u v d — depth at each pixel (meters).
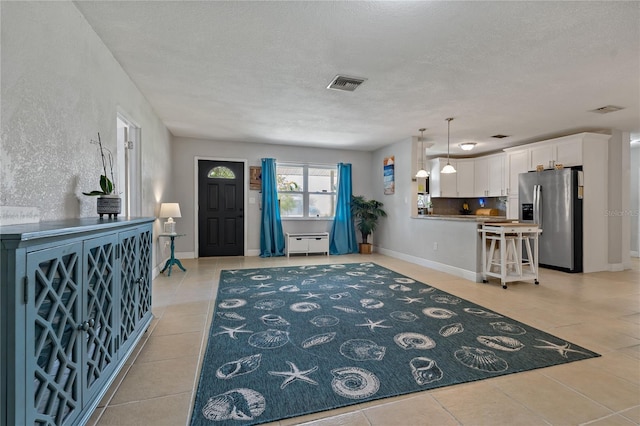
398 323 2.64
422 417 1.46
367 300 3.31
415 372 1.85
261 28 2.24
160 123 4.61
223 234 6.21
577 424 1.41
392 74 3.01
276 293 3.56
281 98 3.69
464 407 1.54
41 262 1.04
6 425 0.91
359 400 1.58
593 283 4.11
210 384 1.71
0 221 1.32
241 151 6.24
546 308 3.05
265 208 6.27
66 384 1.21
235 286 3.86
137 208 3.48
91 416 1.43
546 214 5.12
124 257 1.84
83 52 2.11
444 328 2.53
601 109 4.02
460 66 2.83
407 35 2.32
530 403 1.57
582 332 2.46
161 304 3.13
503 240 3.84
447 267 4.73
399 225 6.07
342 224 6.77
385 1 1.93
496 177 6.70
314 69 2.91
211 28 2.24
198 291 3.62
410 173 5.71
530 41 2.39
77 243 1.28
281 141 6.16
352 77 3.09
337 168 6.83
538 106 3.91
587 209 4.88
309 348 2.16
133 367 1.89
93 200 2.26
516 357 2.04
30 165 1.55
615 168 5.14
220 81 3.20
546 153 5.38
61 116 1.83
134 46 2.49
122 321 1.81
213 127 5.08
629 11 2.01
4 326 0.91
